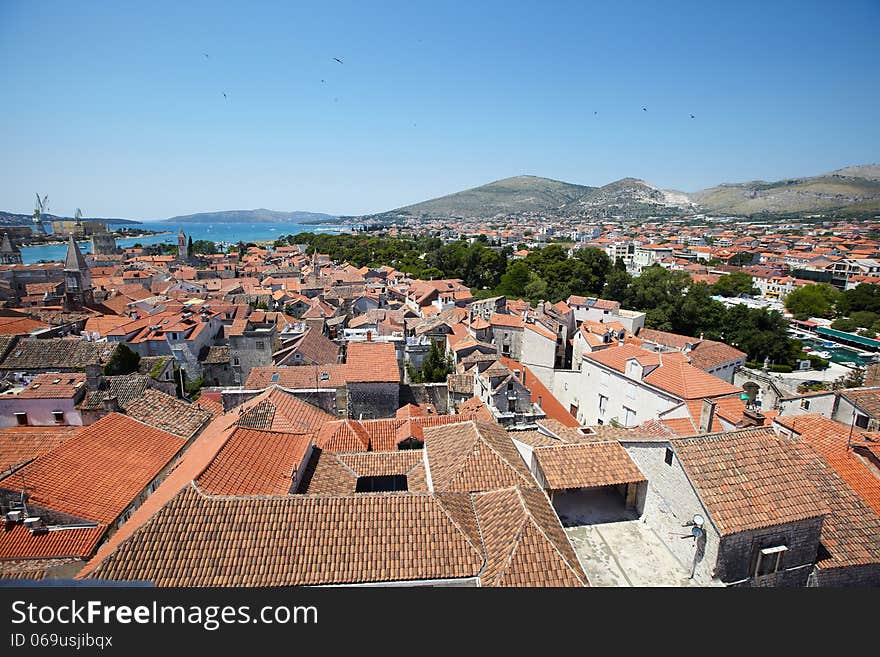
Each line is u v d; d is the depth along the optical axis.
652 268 144.50
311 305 115.56
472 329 86.56
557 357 85.38
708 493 19.41
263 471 24.81
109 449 34.28
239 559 18.53
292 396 42.22
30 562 25.39
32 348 66.50
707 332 113.06
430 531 20.00
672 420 37.84
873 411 32.97
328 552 19.03
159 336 77.19
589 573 19.97
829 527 21.14
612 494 25.72
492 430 28.33
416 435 38.19
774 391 59.28
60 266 148.75
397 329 86.12
